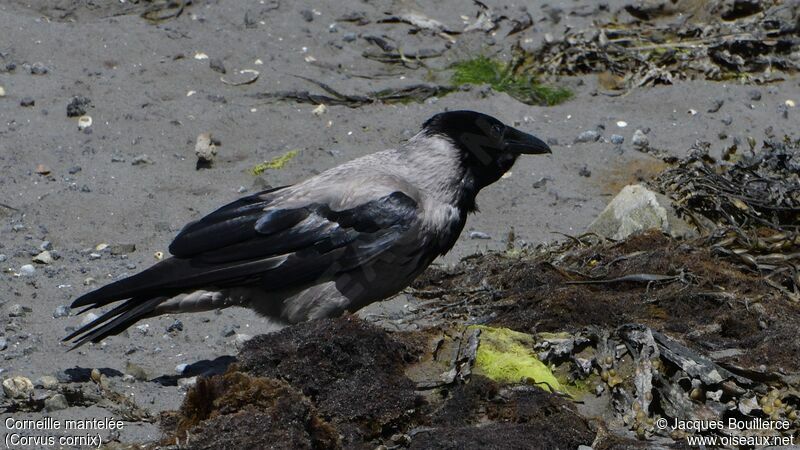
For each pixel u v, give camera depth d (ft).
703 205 44.55
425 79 55.42
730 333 36.09
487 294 39.09
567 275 39.22
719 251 40.01
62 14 57.72
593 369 33.14
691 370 32.09
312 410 29.17
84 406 32.22
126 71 53.21
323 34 58.08
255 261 35.17
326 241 35.40
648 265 39.11
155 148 48.37
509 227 44.88
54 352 35.19
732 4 60.64
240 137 49.62
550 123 52.26
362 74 55.42
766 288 38.17
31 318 37.14
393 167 37.40
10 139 47.78
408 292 40.52
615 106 53.98
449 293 39.93
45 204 44.09
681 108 53.62
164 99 51.72
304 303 35.78
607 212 43.88
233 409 29.53
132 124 49.62
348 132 50.52
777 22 59.26
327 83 53.88
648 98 54.44
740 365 33.24
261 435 28.25
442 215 36.78
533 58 57.57
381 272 35.94
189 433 28.58
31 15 57.31
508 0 61.57
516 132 38.19
